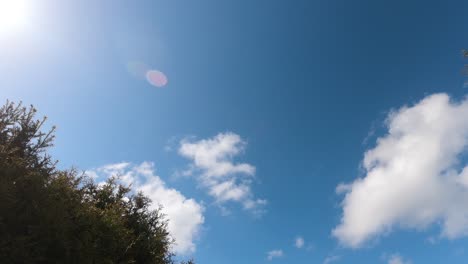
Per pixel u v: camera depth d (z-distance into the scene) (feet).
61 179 38.17
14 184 32.86
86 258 36.88
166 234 58.59
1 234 30.66
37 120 41.63
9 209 31.58
